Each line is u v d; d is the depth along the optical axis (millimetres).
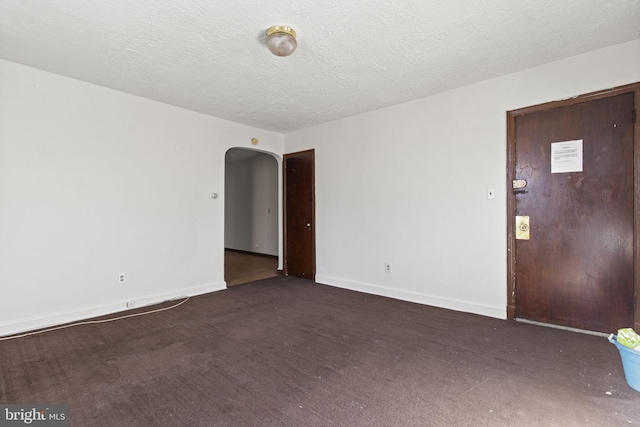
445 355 2285
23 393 1826
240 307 3465
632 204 2438
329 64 2703
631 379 1814
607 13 2025
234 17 2029
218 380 1966
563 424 1536
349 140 4270
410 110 3639
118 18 2041
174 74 2908
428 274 3537
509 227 2980
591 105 2584
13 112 2699
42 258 2854
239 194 7988
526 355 2268
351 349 2396
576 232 2678
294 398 1774
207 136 4141
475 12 1998
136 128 3461
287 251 5234
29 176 2783
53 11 1962
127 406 1705
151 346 2457
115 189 3309
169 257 3750
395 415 1624
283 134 5219
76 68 2795
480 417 1599
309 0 1859
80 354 2318
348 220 4301
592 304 2625
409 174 3666
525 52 2551
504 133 2988
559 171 2736
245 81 3061
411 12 1989
